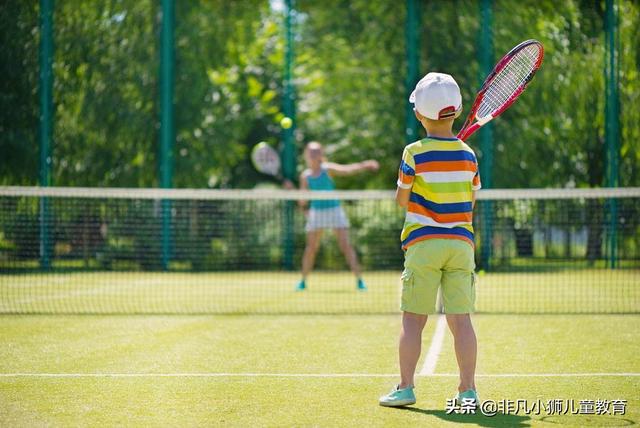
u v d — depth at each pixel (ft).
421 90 15.55
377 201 47.37
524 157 45.65
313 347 21.86
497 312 28.89
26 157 45.88
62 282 39.81
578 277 41.45
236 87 50.78
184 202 46.09
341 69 51.90
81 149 46.32
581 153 45.65
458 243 15.24
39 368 18.90
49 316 27.94
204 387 16.87
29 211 44.37
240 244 46.55
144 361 19.80
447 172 15.34
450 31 47.03
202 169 48.16
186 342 22.63
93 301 32.50
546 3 45.98
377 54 50.78
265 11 51.08
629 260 44.16
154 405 15.30
